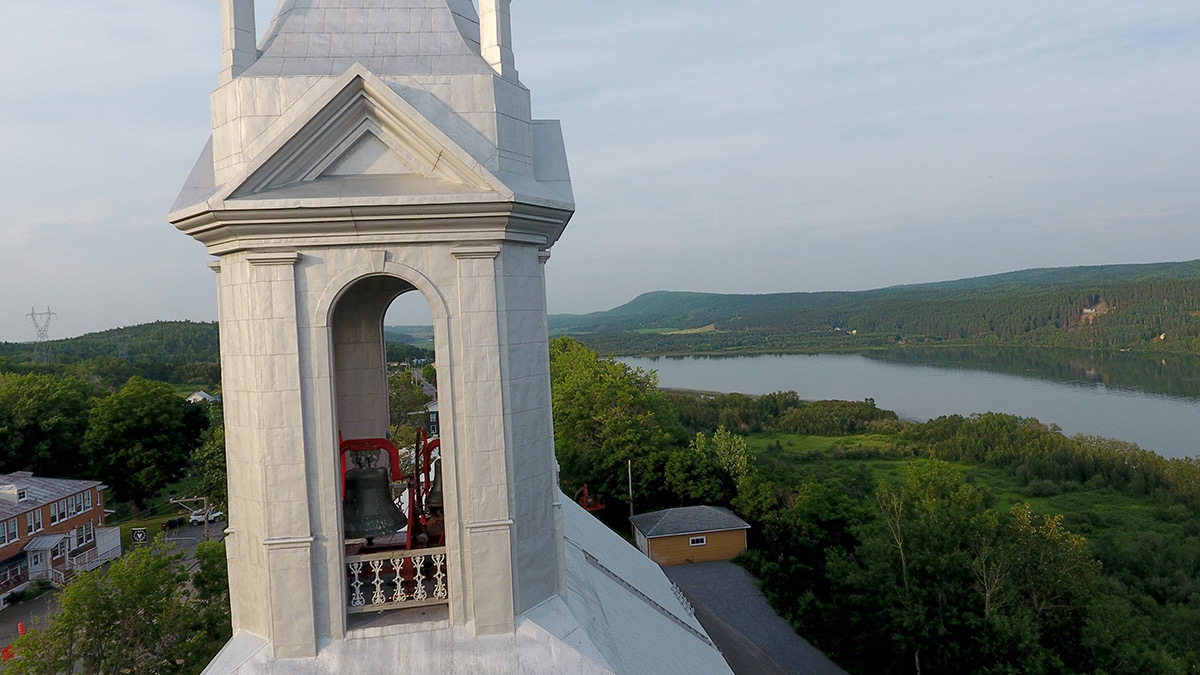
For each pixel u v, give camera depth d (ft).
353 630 31.04
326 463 30.89
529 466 33.04
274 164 29.89
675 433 252.42
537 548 33.19
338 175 31.65
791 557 162.91
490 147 32.73
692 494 210.18
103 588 90.02
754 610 145.07
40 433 235.61
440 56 33.71
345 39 33.60
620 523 214.28
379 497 34.63
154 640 89.04
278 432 30.42
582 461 225.15
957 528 128.36
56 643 83.87
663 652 44.34
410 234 30.94
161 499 252.42
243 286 30.89
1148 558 174.50
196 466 255.91
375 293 42.91
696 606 87.61
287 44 33.32
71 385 273.54
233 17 32.60
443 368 31.19
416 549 32.71
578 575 41.57
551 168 36.55
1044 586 119.85
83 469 244.22
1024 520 126.62
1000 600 117.70
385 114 30.91
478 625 31.14
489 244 31.45
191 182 33.81
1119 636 111.24
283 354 30.42
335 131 30.94
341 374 42.80
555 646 31.17
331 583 30.86
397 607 31.83
